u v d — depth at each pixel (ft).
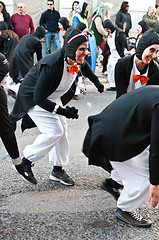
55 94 11.64
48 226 10.16
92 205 11.42
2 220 10.38
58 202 11.54
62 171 12.92
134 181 9.45
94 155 9.37
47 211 10.96
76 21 27.73
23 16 32.71
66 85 11.37
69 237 9.64
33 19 36.65
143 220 10.23
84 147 9.78
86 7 27.81
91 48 27.58
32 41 21.17
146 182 9.25
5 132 10.43
